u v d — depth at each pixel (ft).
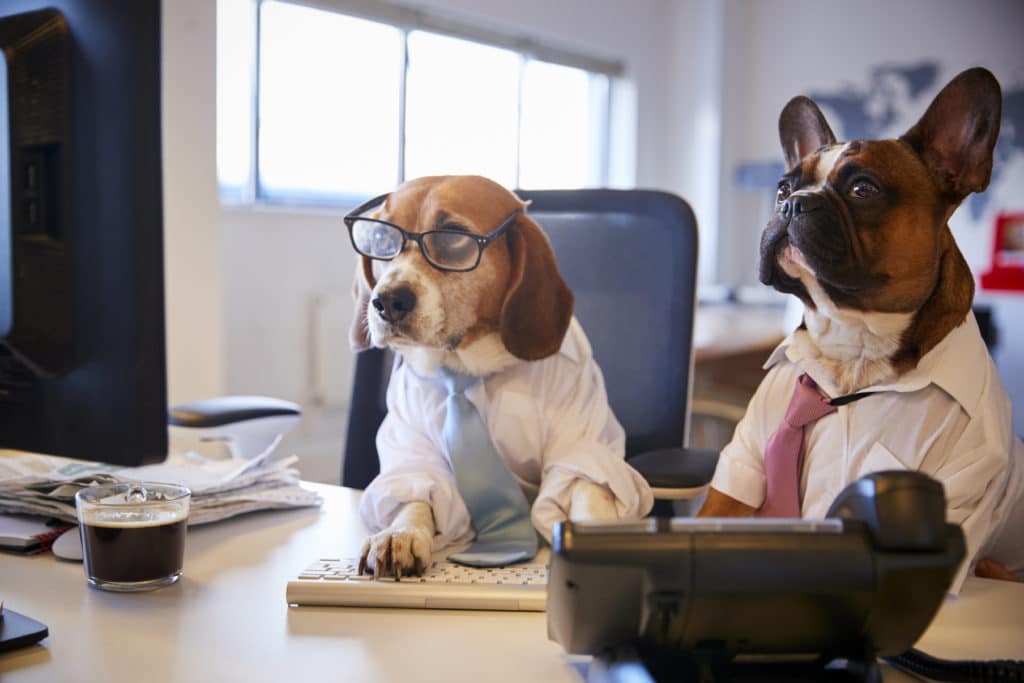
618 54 16.88
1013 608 2.65
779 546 1.81
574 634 1.96
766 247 2.77
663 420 4.33
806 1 17.56
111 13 2.24
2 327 2.47
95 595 2.67
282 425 5.08
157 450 2.41
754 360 9.93
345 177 12.48
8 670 2.17
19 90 2.37
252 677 2.15
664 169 18.45
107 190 2.30
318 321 11.93
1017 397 15.40
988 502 2.66
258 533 3.29
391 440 3.25
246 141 11.34
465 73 14.15
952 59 16.05
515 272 2.92
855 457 2.72
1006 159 15.53
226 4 10.94
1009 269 14.14
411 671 2.20
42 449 2.50
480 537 3.01
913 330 2.66
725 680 2.05
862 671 2.00
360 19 12.22
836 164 2.65
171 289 7.93
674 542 1.82
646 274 4.39
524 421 3.06
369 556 2.71
